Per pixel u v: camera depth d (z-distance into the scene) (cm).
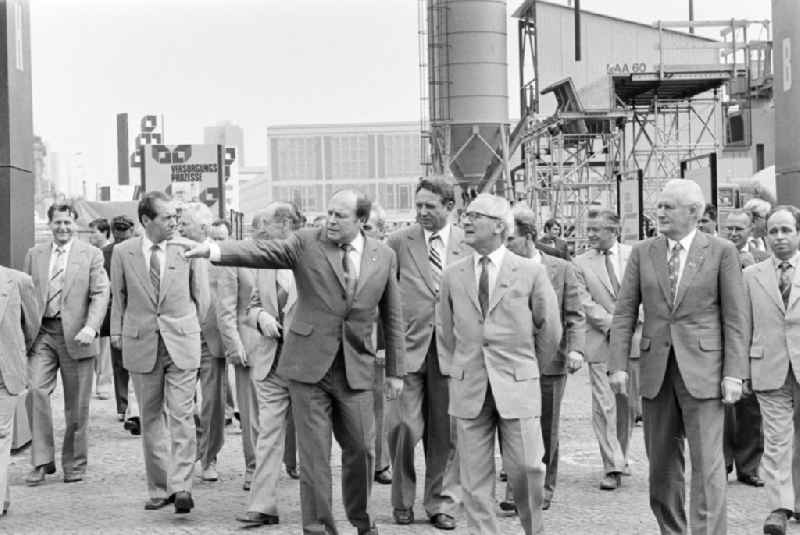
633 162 3694
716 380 673
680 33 4084
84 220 2748
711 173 1580
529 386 674
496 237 686
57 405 1490
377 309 731
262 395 816
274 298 823
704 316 681
